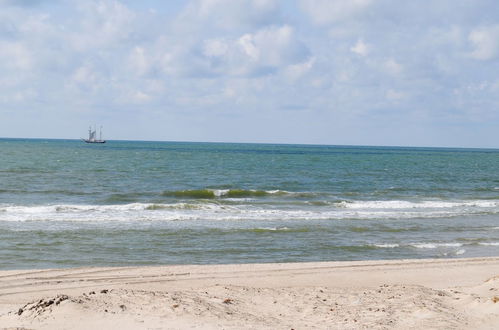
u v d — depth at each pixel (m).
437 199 37.53
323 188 44.69
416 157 132.75
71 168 58.81
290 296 11.34
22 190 37.25
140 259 17.38
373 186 47.25
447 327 8.79
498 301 9.86
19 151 105.56
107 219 24.55
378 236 22.17
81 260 17.00
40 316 9.34
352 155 134.25
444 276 14.81
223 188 42.75
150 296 10.60
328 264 16.22
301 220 25.69
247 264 16.08
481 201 35.78
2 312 10.55
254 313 9.96
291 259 17.91
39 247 18.58
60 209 27.70
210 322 9.03
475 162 109.38
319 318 9.67
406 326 8.98
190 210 28.62
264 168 69.06
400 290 11.80
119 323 8.90
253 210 28.97
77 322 8.95
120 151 122.50
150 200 33.81
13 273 14.62
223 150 160.12
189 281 13.99
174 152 124.81
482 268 15.84
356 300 10.88
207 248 19.23
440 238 21.97
